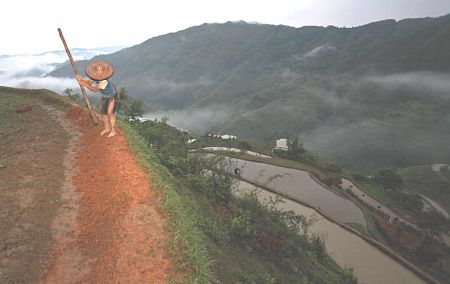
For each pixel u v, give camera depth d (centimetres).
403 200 6481
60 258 644
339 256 2320
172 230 684
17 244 654
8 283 573
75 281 600
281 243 1456
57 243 675
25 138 1123
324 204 4078
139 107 1823
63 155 1027
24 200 780
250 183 3322
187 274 600
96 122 1197
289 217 1933
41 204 775
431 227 4988
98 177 866
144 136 1573
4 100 1546
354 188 6141
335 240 2539
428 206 7025
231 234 1241
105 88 990
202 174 1620
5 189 809
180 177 1419
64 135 1180
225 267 923
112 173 835
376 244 2486
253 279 983
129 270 579
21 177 873
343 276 1822
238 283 896
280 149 7425
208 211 1259
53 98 1616
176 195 826
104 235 677
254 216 1556
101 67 989
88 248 674
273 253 1355
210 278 627
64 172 929
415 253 3684
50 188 840
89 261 644
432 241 3984
